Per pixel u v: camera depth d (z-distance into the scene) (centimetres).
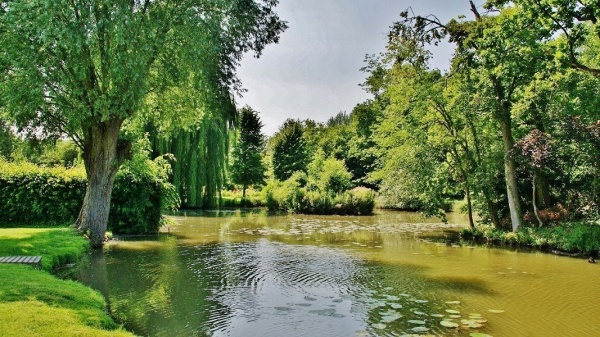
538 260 1197
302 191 3119
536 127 1742
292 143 5525
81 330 467
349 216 2862
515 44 1384
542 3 1216
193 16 1277
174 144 2989
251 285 862
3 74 1151
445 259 1199
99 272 959
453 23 1708
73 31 1045
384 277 952
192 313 671
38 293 589
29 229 1288
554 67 1326
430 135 1889
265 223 2258
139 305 709
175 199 1891
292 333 586
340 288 848
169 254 1212
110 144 1314
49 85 1155
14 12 1030
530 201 1783
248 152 4669
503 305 736
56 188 1611
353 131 5428
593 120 1565
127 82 1200
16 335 425
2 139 1433
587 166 1470
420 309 705
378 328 608
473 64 1731
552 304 746
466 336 576
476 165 1814
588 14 1146
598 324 641
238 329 600
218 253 1245
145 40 1160
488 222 1942
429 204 1852
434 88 1769
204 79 1423
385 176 2070
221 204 3428
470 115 1700
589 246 1262
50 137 1415
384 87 2036
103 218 1329
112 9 1097
